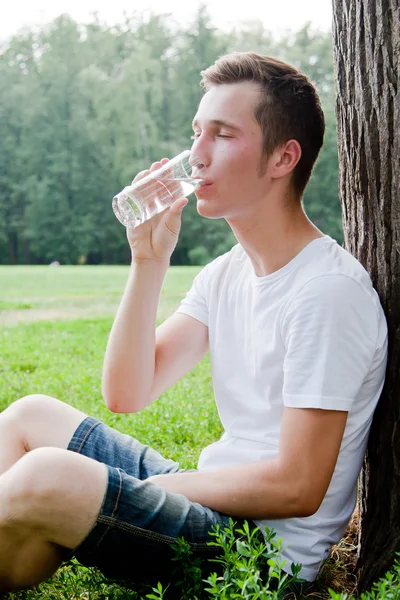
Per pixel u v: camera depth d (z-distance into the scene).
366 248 2.58
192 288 2.73
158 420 4.59
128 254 55.22
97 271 31.42
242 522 2.25
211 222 48.91
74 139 55.06
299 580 2.12
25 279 25.02
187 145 53.38
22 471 2.06
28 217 54.91
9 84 58.47
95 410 4.84
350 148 2.64
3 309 13.84
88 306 14.57
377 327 2.29
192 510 2.19
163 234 2.51
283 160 2.34
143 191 2.45
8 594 2.35
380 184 2.52
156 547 2.16
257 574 2.00
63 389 5.73
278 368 2.29
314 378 2.15
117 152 52.50
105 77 55.06
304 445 2.15
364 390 2.34
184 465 3.57
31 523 2.08
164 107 54.12
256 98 2.30
